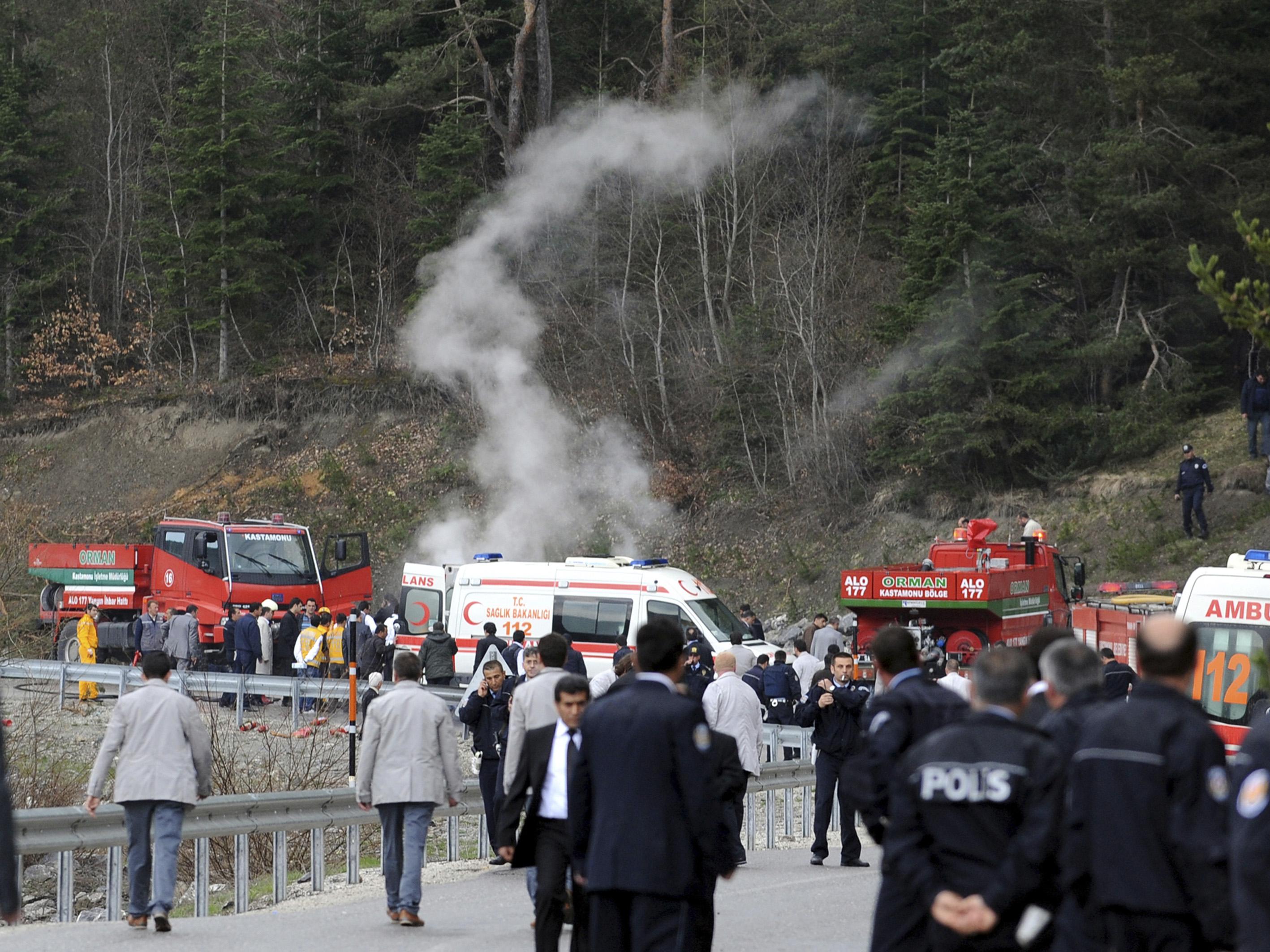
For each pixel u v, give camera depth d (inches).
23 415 5260.8
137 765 992.9
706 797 617.9
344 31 5388.8
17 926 1045.8
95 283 5802.2
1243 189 3609.7
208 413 4918.8
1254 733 426.9
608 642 2519.7
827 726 1357.0
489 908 1129.4
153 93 6131.9
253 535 3036.4
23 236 5634.8
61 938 976.3
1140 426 3590.1
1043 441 3681.1
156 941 959.0
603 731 632.4
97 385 5388.8
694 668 1771.7
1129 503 3457.2
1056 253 3772.1
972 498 3730.3
